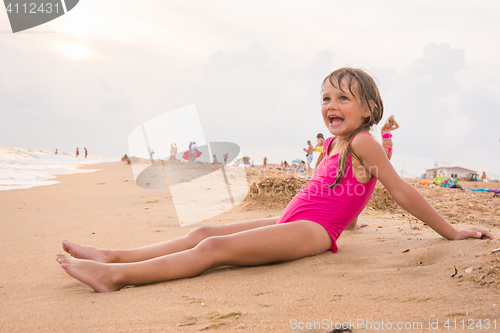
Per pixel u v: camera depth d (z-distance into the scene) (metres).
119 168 18.58
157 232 3.40
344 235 2.84
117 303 1.58
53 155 41.06
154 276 1.83
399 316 1.29
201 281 1.83
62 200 6.50
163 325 1.32
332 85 2.06
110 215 4.62
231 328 1.27
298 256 2.04
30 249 2.84
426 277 1.64
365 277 1.73
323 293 1.56
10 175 14.55
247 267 2.04
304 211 2.16
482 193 6.66
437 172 36.84
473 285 1.48
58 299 1.67
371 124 2.13
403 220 3.72
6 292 1.82
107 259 2.07
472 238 2.10
